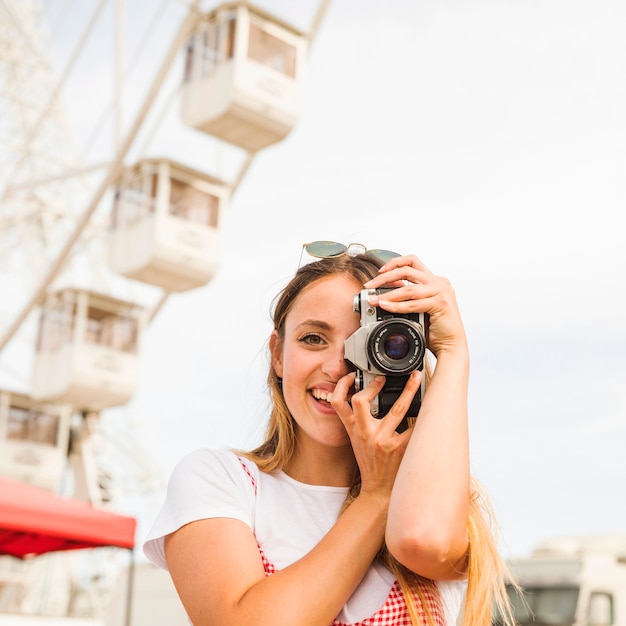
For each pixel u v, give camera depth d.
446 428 1.59
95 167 17.08
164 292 20.23
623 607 8.17
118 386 20.78
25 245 22.39
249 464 1.76
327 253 1.83
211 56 16.64
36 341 21.31
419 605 1.61
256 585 1.49
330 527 1.70
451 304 1.73
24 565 17.55
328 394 1.74
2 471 21.05
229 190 19.08
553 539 9.00
